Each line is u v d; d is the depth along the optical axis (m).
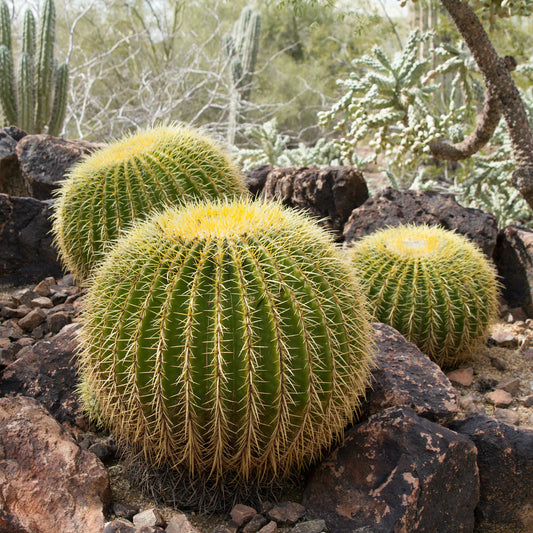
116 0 13.80
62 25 13.38
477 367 4.00
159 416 2.29
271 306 2.21
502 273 5.05
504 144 6.45
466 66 5.60
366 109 5.20
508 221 6.40
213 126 12.31
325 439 2.53
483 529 2.69
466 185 6.37
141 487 2.62
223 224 2.41
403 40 10.77
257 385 2.21
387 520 2.32
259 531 2.39
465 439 2.60
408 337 3.72
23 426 2.50
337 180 5.48
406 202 5.21
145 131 4.38
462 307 3.69
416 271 3.71
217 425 2.24
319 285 2.37
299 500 2.64
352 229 5.25
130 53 13.11
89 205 3.89
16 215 4.98
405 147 5.06
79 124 10.23
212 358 2.20
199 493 2.54
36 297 4.56
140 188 3.87
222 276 2.24
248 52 13.48
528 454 2.65
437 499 2.46
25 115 8.34
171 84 11.72
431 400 2.90
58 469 2.38
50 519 2.25
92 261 3.97
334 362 2.34
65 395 3.09
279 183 5.77
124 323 2.31
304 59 17.39
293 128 15.31
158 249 2.35
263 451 2.37
